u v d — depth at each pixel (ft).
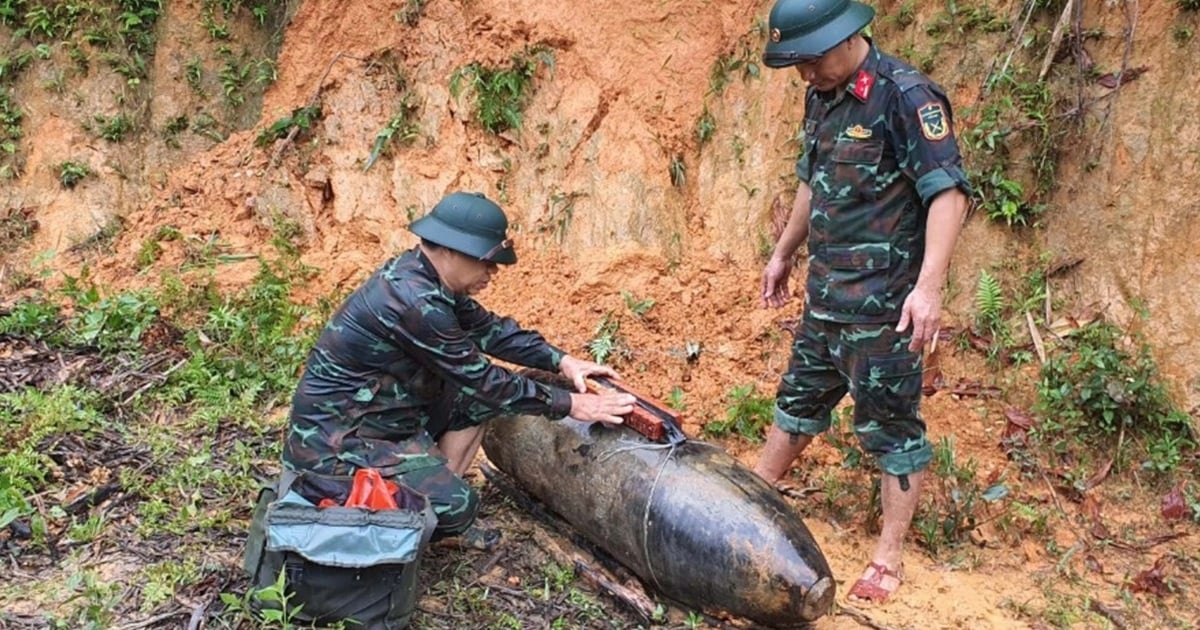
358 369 11.66
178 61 21.99
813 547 11.30
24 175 21.26
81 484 13.87
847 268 12.03
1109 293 16.39
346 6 21.57
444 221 11.47
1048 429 15.34
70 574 12.01
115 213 20.95
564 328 18.20
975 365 16.62
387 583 10.69
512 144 20.21
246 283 19.26
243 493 13.84
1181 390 15.58
